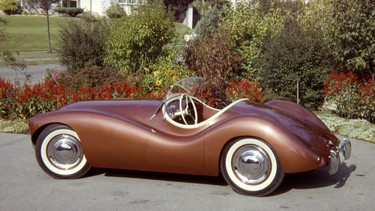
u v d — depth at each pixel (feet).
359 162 21.45
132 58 40.01
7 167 20.63
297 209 15.55
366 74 32.71
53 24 148.25
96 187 17.84
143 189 17.62
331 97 32.81
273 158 16.29
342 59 32.07
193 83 19.70
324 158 16.42
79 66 42.60
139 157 17.76
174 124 18.19
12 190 17.52
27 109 30.89
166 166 17.62
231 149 16.75
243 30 41.14
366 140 25.94
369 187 17.88
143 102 19.45
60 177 18.72
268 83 35.86
